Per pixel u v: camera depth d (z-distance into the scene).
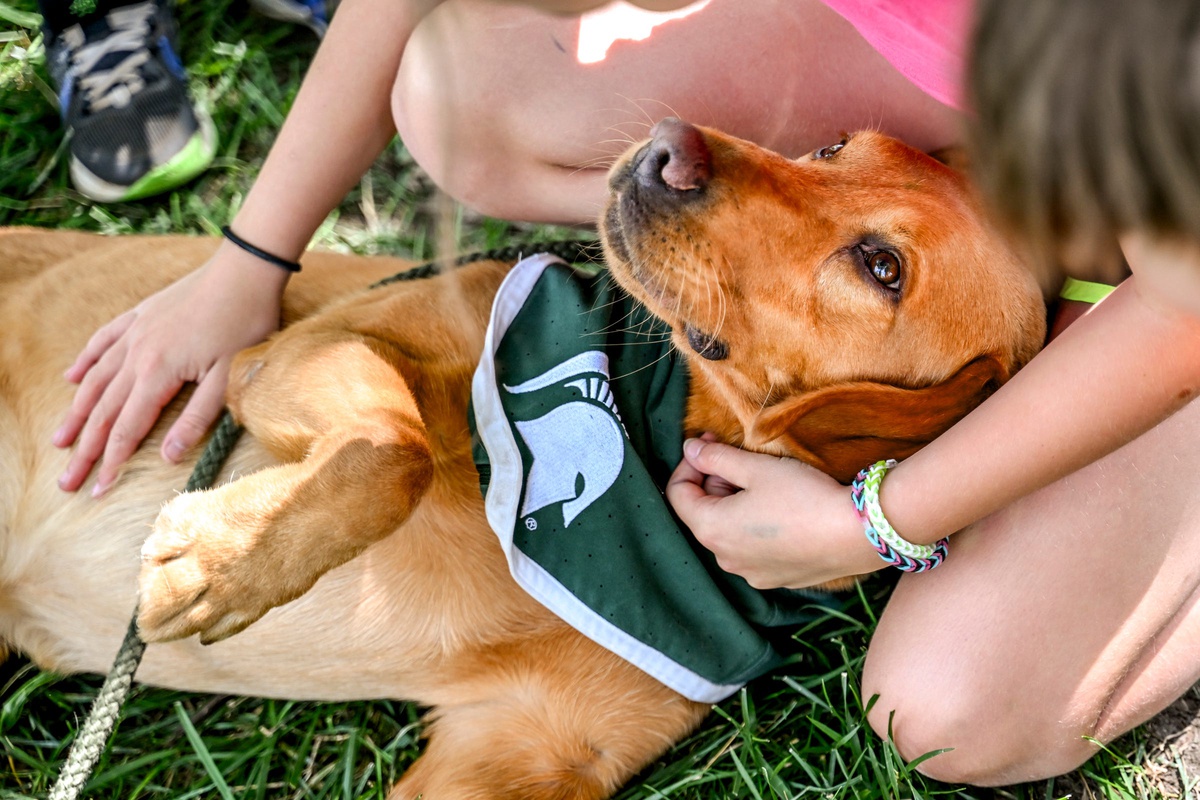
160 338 0.89
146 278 0.95
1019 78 0.55
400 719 0.95
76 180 1.14
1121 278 0.86
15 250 0.97
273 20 1.26
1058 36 0.52
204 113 1.18
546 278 0.89
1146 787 0.93
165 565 0.80
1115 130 0.53
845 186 0.84
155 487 0.88
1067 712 0.86
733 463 0.86
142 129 1.13
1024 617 0.86
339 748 0.93
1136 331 0.75
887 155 0.86
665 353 0.89
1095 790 0.93
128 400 0.88
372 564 0.86
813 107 0.99
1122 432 0.77
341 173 0.92
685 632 0.86
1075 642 0.86
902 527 0.81
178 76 1.16
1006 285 0.85
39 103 1.18
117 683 0.82
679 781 0.91
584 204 1.02
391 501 0.82
